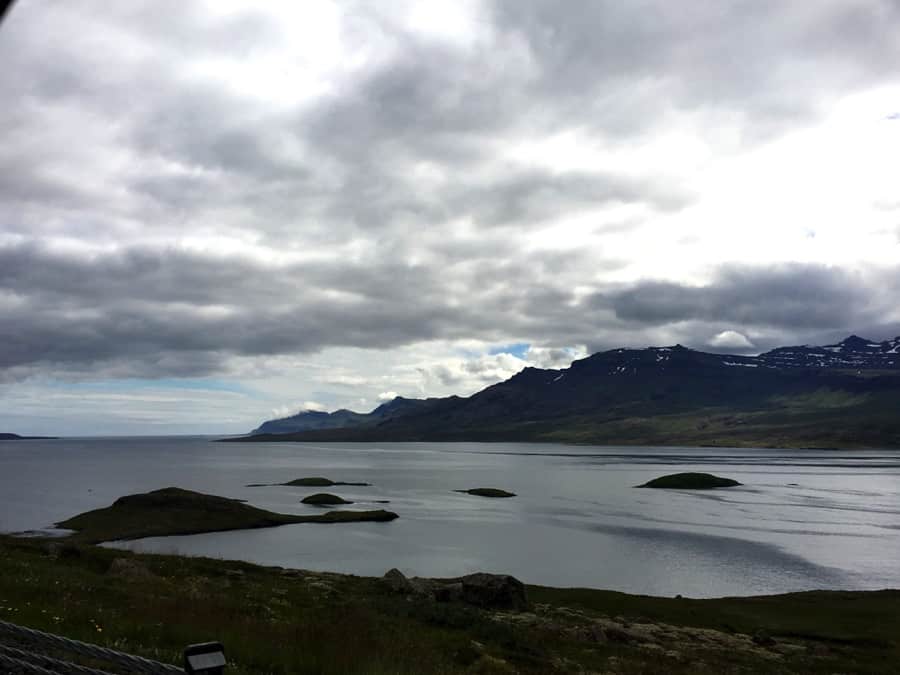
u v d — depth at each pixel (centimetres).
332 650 1566
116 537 8994
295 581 4234
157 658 1273
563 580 6794
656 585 6612
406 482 19688
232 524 10119
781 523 11056
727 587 6569
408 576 6788
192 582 3494
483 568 7288
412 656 1827
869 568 7469
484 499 15050
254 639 1655
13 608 1625
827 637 4250
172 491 10825
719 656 3441
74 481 19025
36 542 4238
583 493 16525
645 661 3011
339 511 11762
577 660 2747
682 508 13250
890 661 3672
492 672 2133
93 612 1753
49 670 681
